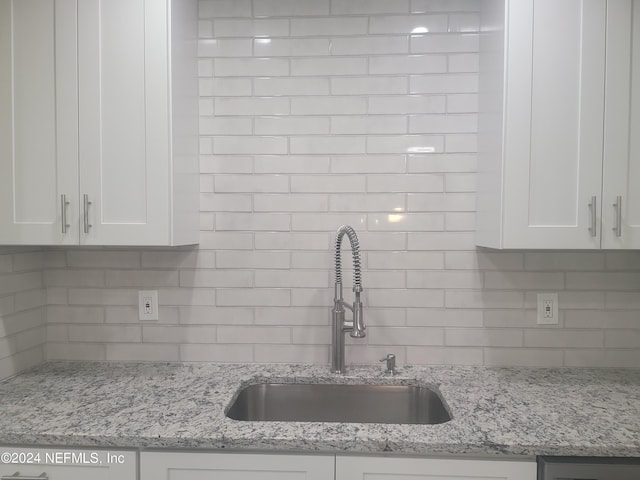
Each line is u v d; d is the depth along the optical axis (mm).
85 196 1511
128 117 1508
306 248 1780
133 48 1503
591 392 1484
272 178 1781
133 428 1208
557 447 1115
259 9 1776
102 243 1517
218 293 1793
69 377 1642
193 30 1725
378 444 1149
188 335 1797
